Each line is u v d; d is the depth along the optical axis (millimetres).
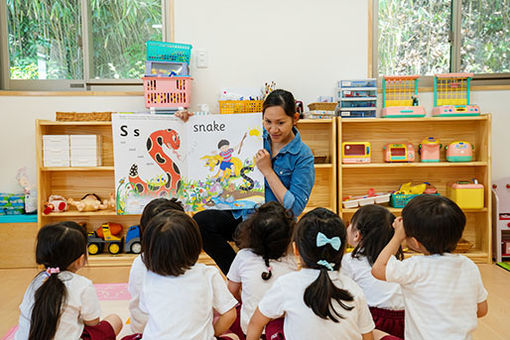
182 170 1953
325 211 1291
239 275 1555
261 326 1271
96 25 3256
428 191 3123
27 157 3156
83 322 1397
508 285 2508
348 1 3197
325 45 3207
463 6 3303
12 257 2955
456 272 1237
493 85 3256
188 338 1220
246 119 1916
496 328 1934
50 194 3162
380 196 3082
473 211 3059
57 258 1361
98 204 3037
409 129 3246
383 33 3299
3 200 2994
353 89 3059
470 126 3225
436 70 3314
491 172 3041
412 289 1260
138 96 3182
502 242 3055
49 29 3242
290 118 1746
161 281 1287
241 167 1917
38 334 1242
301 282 1214
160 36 3273
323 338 1153
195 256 1324
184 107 2939
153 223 1309
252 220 1539
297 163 1833
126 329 1877
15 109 3145
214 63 3180
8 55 3217
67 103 3162
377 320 1511
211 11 3162
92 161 2982
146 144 1920
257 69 3197
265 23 3188
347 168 3260
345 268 1605
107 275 2754
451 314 1206
